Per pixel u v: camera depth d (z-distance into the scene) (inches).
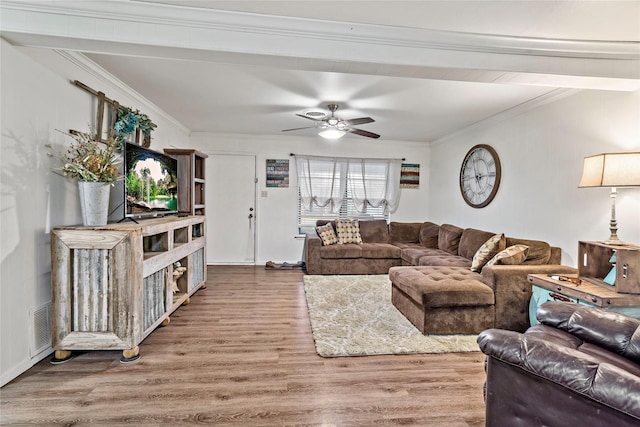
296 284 170.1
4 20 69.5
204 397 71.0
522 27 79.3
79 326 86.0
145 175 113.4
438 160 225.8
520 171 143.9
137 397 70.6
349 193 232.1
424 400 71.6
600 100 107.0
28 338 81.0
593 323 61.3
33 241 82.5
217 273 195.6
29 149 80.9
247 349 94.7
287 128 201.6
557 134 123.6
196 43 76.0
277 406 68.4
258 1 70.6
